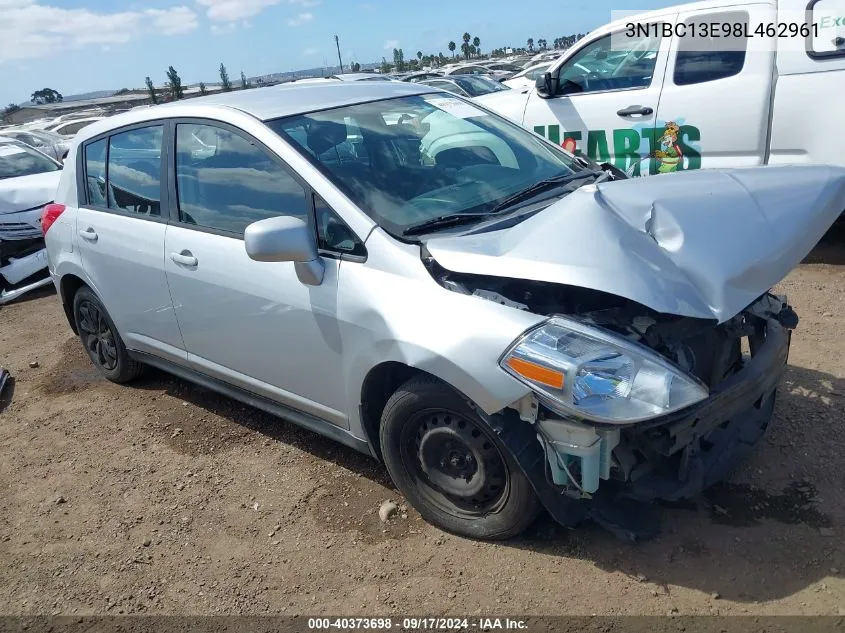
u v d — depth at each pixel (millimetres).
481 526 2840
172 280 3717
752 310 2865
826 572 2518
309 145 3227
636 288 2305
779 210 2695
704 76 5801
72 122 22578
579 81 6578
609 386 2285
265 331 3311
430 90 4043
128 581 2988
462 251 2602
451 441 2807
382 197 3045
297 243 2820
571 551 2766
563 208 2686
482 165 3484
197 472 3725
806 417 3451
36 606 2910
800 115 5406
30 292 7746
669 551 2701
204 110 3605
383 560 2883
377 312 2773
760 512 2854
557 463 2473
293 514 3270
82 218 4414
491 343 2455
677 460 2572
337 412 3188
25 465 4027
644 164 6223
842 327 4406
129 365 4695
